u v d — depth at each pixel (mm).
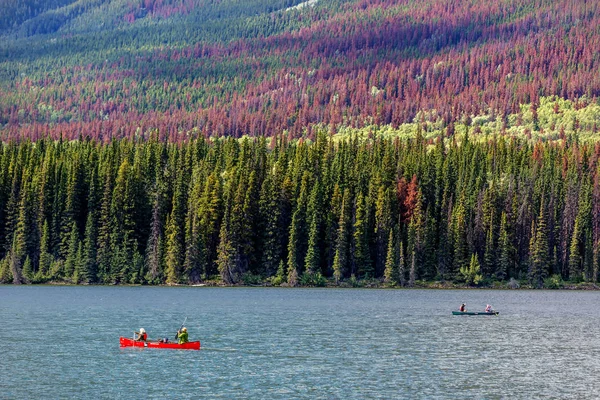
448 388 183875
